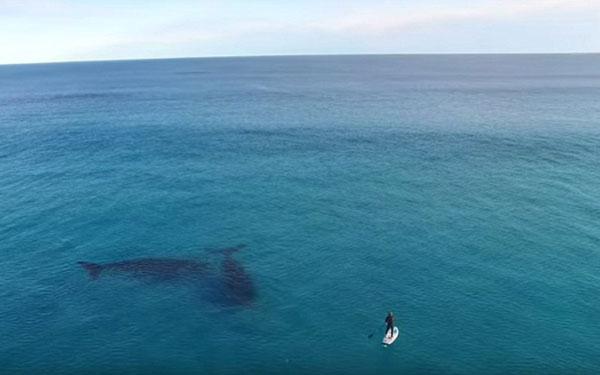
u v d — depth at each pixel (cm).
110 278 3984
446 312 3378
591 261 4053
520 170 6800
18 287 3856
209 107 14312
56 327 3303
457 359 2889
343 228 4962
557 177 6419
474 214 5212
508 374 2745
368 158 7719
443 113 12275
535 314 3319
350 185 6384
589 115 11431
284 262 4234
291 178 6762
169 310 3494
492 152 7881
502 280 3791
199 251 4506
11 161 7862
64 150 8625
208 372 2833
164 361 2931
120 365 2900
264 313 3434
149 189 6394
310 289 3750
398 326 3225
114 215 5475
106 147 8844
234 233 4919
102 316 3431
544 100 14788
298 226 5059
